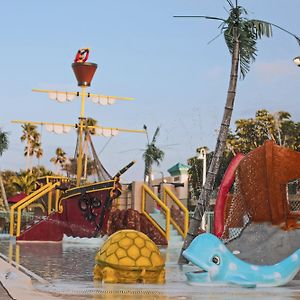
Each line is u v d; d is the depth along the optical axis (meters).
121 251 8.71
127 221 25.08
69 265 12.30
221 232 10.75
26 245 21.83
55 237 25.52
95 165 30.64
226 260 8.18
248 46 12.62
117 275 8.62
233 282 8.05
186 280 9.03
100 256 8.95
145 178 42.91
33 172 73.25
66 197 26.14
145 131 39.25
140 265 8.54
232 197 11.34
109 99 36.22
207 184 12.84
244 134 53.56
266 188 9.45
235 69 12.67
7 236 29.56
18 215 26.23
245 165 9.78
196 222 12.82
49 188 27.89
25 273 10.41
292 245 9.30
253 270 8.16
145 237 9.11
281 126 53.00
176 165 37.78
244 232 9.70
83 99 31.94
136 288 7.79
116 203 29.30
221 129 12.79
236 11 12.62
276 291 7.59
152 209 29.22
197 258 8.16
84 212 25.72
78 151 31.09
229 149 51.78
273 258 9.23
